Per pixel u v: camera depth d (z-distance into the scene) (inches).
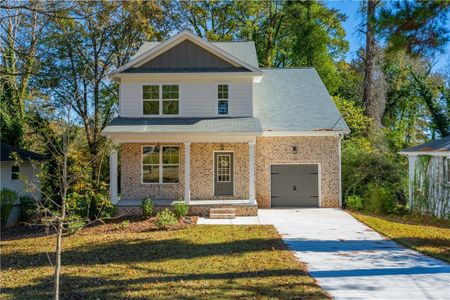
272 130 847.1
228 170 856.9
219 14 1421.0
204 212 767.1
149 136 775.1
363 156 909.2
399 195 890.1
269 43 1446.9
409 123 1472.7
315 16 1427.2
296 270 390.0
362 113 1156.5
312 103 935.7
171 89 852.0
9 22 1005.8
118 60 1226.6
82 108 1183.6
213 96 846.5
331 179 866.8
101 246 527.2
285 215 768.3
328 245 513.0
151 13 1131.3
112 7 762.8
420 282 355.9
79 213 708.0
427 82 1259.2
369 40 1096.8
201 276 373.1
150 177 852.6
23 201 892.0
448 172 724.7
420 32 405.4
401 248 496.1
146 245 522.6
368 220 701.9
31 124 1061.8
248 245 508.7
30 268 423.8
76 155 672.4
